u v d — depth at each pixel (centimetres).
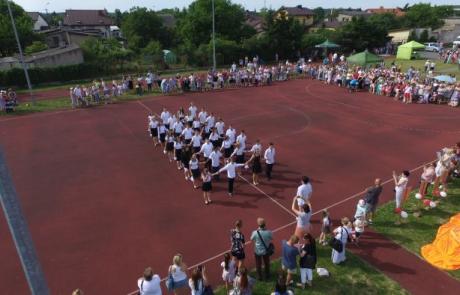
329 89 3522
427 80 3173
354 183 1589
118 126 2494
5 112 2905
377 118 2539
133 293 990
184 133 1917
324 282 1007
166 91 3475
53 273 1071
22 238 437
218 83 3675
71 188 1595
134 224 1308
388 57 5575
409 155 1884
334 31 6044
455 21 9762
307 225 1105
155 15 6606
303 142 2109
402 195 1289
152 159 1897
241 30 6525
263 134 2264
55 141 2219
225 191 1538
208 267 1084
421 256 1106
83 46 5031
